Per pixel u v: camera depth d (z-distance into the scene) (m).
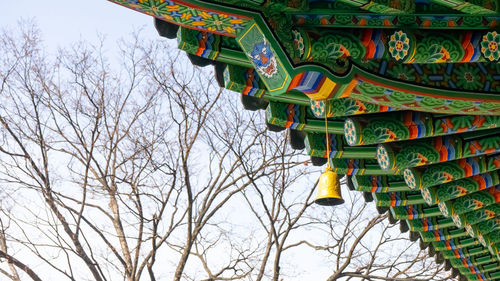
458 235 8.37
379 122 5.77
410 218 7.71
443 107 5.12
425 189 6.73
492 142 6.12
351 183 7.30
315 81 4.25
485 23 4.31
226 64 5.50
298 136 6.70
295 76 4.06
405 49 4.23
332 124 6.33
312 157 6.75
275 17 3.97
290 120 6.24
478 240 8.45
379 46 4.23
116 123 14.13
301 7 3.96
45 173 13.80
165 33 4.92
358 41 4.19
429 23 4.29
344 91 4.51
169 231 13.68
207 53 4.94
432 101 4.98
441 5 4.18
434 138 6.15
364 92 4.68
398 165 6.11
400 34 4.21
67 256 13.28
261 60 4.14
